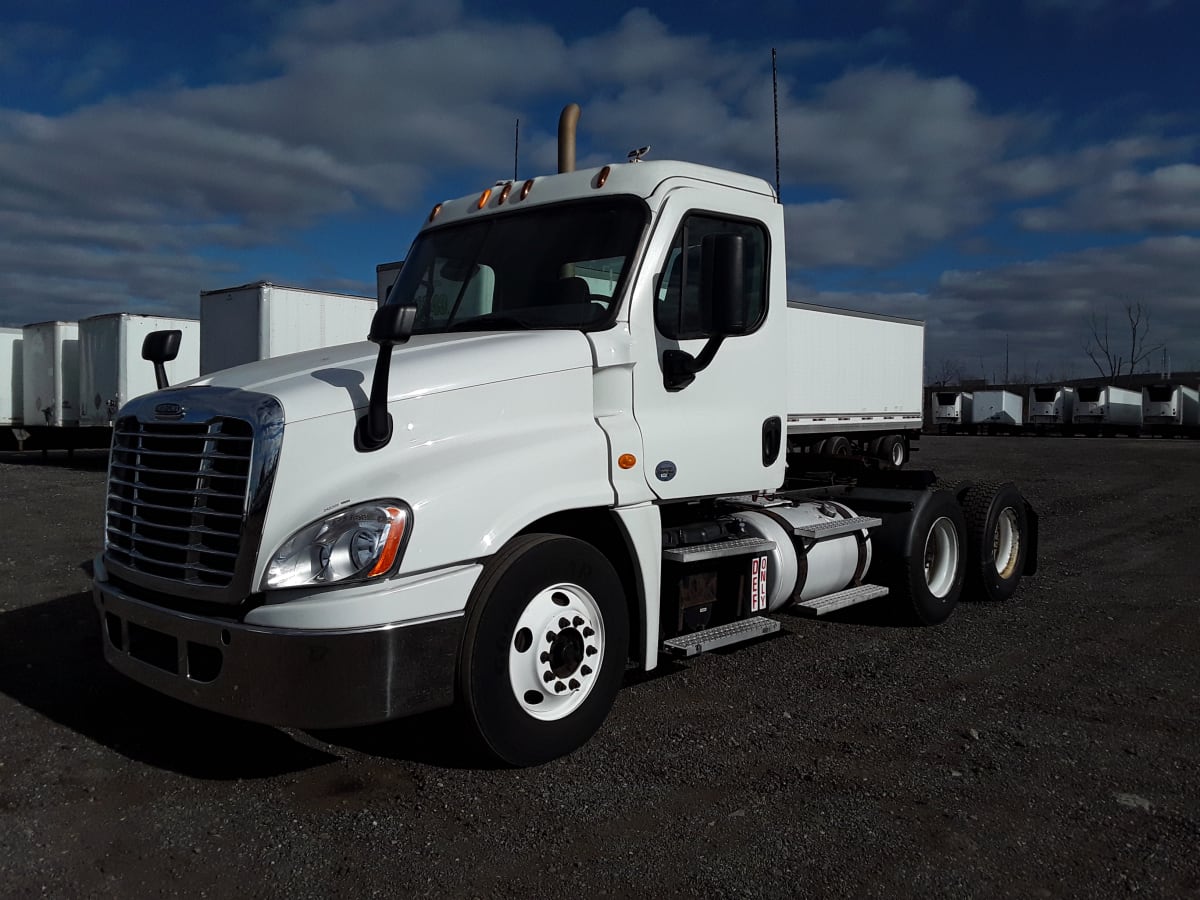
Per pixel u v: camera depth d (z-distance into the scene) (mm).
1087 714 5098
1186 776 4281
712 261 4777
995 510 7785
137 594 4113
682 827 3699
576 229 5016
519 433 4230
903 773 4266
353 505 3703
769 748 4539
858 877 3340
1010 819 3816
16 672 5594
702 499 5246
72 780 4078
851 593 6324
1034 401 50312
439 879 3289
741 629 5184
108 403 20594
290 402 3742
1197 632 6918
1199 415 45094
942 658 6164
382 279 9609
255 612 3633
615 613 4461
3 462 23625
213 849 3486
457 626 3844
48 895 3162
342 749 4453
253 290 18203
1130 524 13203
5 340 23906
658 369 4805
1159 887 3307
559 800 3920
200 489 3818
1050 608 7730
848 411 21516
